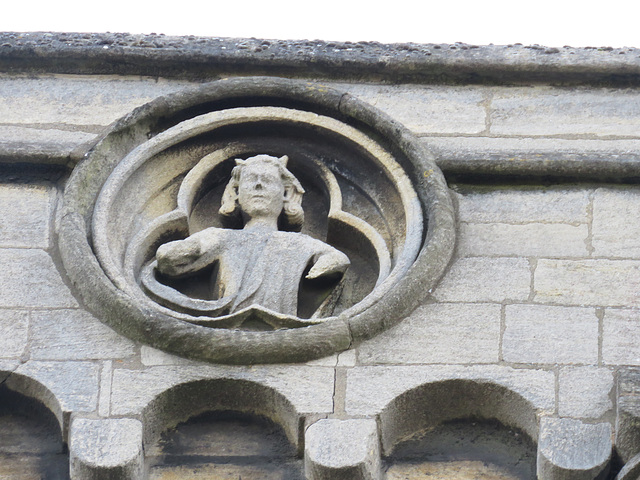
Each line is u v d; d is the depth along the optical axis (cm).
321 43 2234
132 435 1775
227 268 1980
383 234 2075
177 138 2116
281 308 1936
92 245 1980
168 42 2228
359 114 2123
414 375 1841
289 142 2156
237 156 2152
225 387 1834
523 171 2050
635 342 1873
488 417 1848
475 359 1858
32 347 1867
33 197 2045
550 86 2194
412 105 2177
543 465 1766
